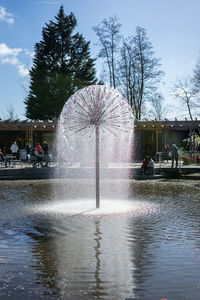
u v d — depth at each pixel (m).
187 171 18.88
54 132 28.02
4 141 28.52
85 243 4.98
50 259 4.29
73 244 4.93
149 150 27.80
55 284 3.54
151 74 32.84
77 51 44.00
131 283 3.56
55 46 42.53
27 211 7.53
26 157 22.34
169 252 4.58
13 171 17.56
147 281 3.61
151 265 4.08
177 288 3.44
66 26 43.22
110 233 5.56
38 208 7.92
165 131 28.66
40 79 41.38
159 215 7.11
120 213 7.30
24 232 5.62
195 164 21.38
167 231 5.73
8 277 3.72
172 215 7.13
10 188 12.53
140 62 32.66
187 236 5.41
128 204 8.54
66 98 40.81
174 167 19.20
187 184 13.93
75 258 4.32
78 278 3.69
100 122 7.56
